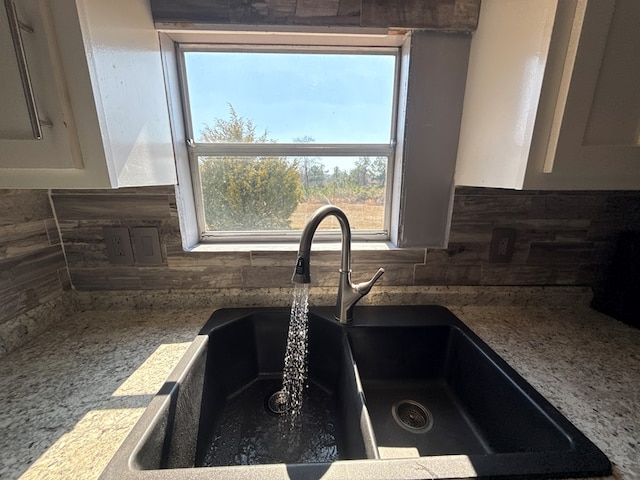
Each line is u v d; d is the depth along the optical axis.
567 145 0.59
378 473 0.43
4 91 0.50
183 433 0.62
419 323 0.87
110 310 0.95
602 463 0.45
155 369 0.67
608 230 0.95
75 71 0.52
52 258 0.87
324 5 0.79
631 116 0.59
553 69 0.57
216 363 0.82
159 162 0.81
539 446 0.55
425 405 0.82
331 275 0.98
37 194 0.82
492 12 0.75
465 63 0.85
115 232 0.91
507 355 0.73
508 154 0.69
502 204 0.93
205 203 1.03
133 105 0.68
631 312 0.87
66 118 0.53
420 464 0.44
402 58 0.91
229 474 0.42
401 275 0.99
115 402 0.57
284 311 0.93
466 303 1.00
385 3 0.79
